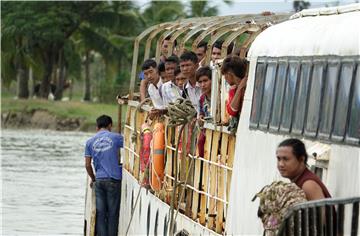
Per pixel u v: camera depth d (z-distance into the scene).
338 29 15.20
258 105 17.66
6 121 121.88
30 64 131.75
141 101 27.83
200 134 21.50
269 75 17.28
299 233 13.38
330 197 14.46
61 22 132.75
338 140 14.66
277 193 14.20
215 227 20.31
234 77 19.02
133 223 28.00
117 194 31.02
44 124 119.56
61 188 50.62
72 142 88.19
